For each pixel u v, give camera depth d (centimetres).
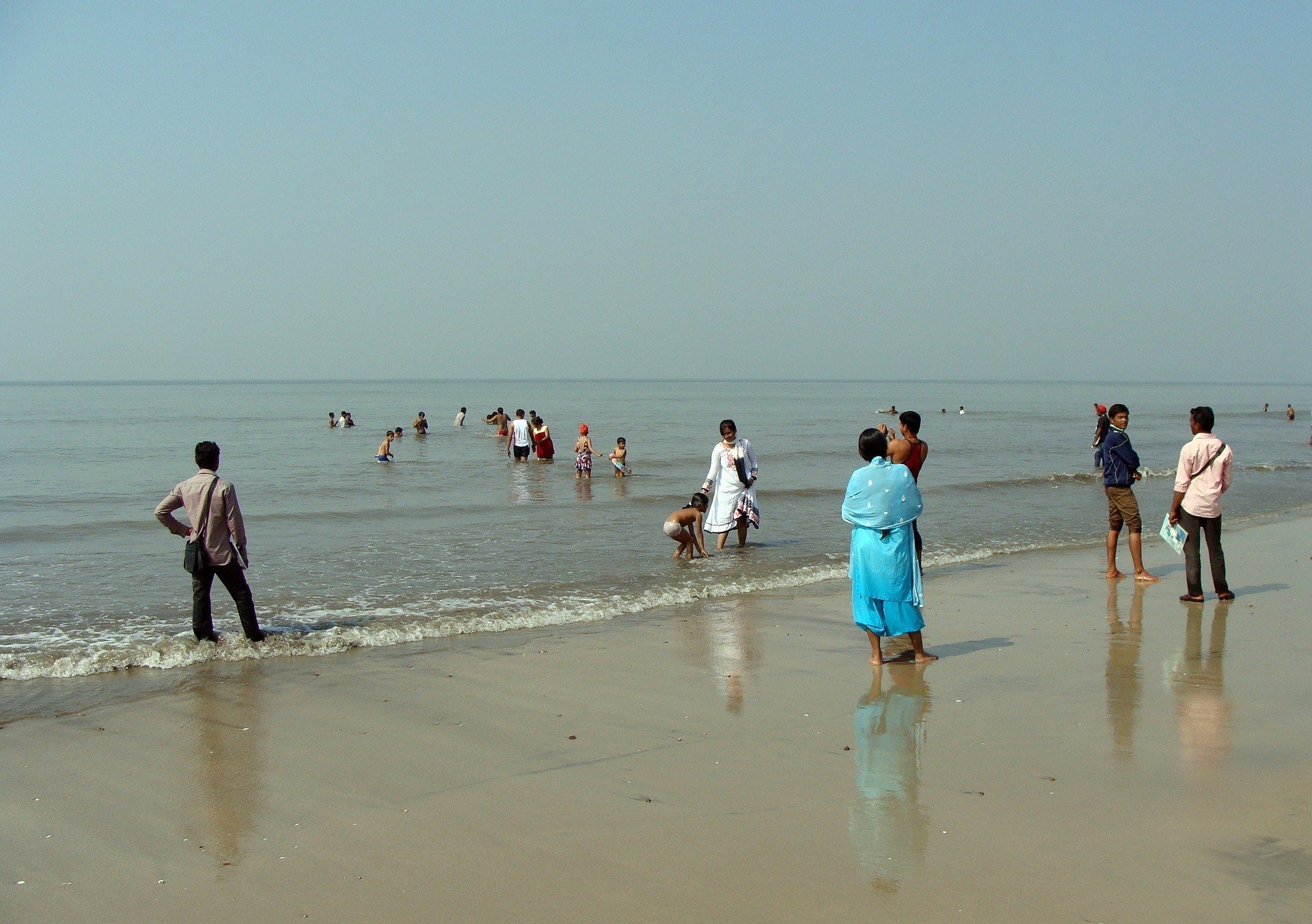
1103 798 470
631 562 1262
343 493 2147
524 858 416
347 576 1156
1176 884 383
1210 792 477
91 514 1823
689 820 452
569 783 502
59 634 862
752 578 1137
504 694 670
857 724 595
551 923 362
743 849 421
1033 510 1852
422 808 471
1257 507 1911
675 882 392
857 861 407
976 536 1512
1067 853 412
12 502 2028
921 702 641
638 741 568
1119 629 861
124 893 392
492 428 5006
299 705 646
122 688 690
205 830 450
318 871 408
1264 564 1209
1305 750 538
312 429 5072
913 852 415
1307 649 781
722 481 1348
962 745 553
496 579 1141
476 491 2188
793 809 464
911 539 740
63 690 684
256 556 1305
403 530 1555
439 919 366
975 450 3750
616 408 9100
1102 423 2167
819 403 11356
